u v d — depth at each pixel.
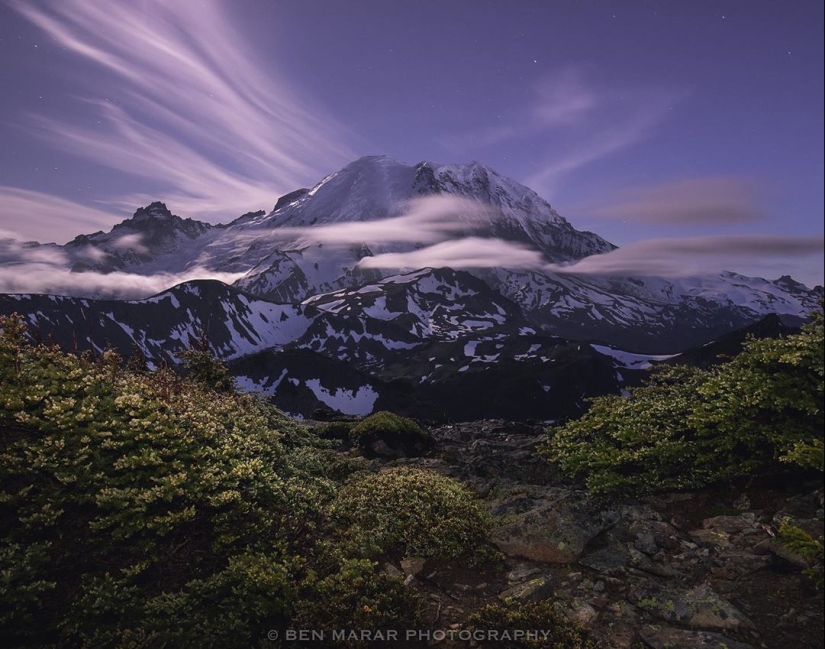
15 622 6.16
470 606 7.34
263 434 11.09
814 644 5.95
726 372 10.32
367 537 8.66
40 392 8.38
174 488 7.71
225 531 7.90
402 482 10.28
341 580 7.54
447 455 15.33
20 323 9.75
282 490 9.05
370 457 15.38
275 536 8.26
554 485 11.48
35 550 6.51
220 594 7.12
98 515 7.46
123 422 8.71
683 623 6.61
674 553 8.02
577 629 6.51
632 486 9.61
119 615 6.56
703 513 8.93
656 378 12.20
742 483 9.25
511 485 11.64
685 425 10.02
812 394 8.90
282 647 6.57
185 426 9.44
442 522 8.89
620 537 8.54
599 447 10.41
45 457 7.39
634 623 6.71
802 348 9.14
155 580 7.28
